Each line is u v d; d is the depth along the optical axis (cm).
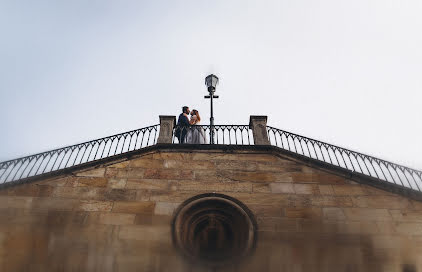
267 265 736
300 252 760
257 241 779
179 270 725
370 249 768
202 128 1212
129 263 732
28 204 849
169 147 1041
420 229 810
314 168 978
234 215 860
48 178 923
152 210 849
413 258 752
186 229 830
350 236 794
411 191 891
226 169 975
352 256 754
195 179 940
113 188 907
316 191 908
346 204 873
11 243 762
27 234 782
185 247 786
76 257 740
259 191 905
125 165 981
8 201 851
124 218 827
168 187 913
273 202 875
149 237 784
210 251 843
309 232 800
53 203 857
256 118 1216
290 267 733
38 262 730
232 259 750
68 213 834
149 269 722
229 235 859
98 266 725
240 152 1034
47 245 762
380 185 916
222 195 887
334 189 914
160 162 995
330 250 765
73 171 949
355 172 945
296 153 1013
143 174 953
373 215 845
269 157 1020
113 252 751
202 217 876
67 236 781
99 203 864
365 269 730
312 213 848
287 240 783
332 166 968
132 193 895
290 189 912
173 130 1177
